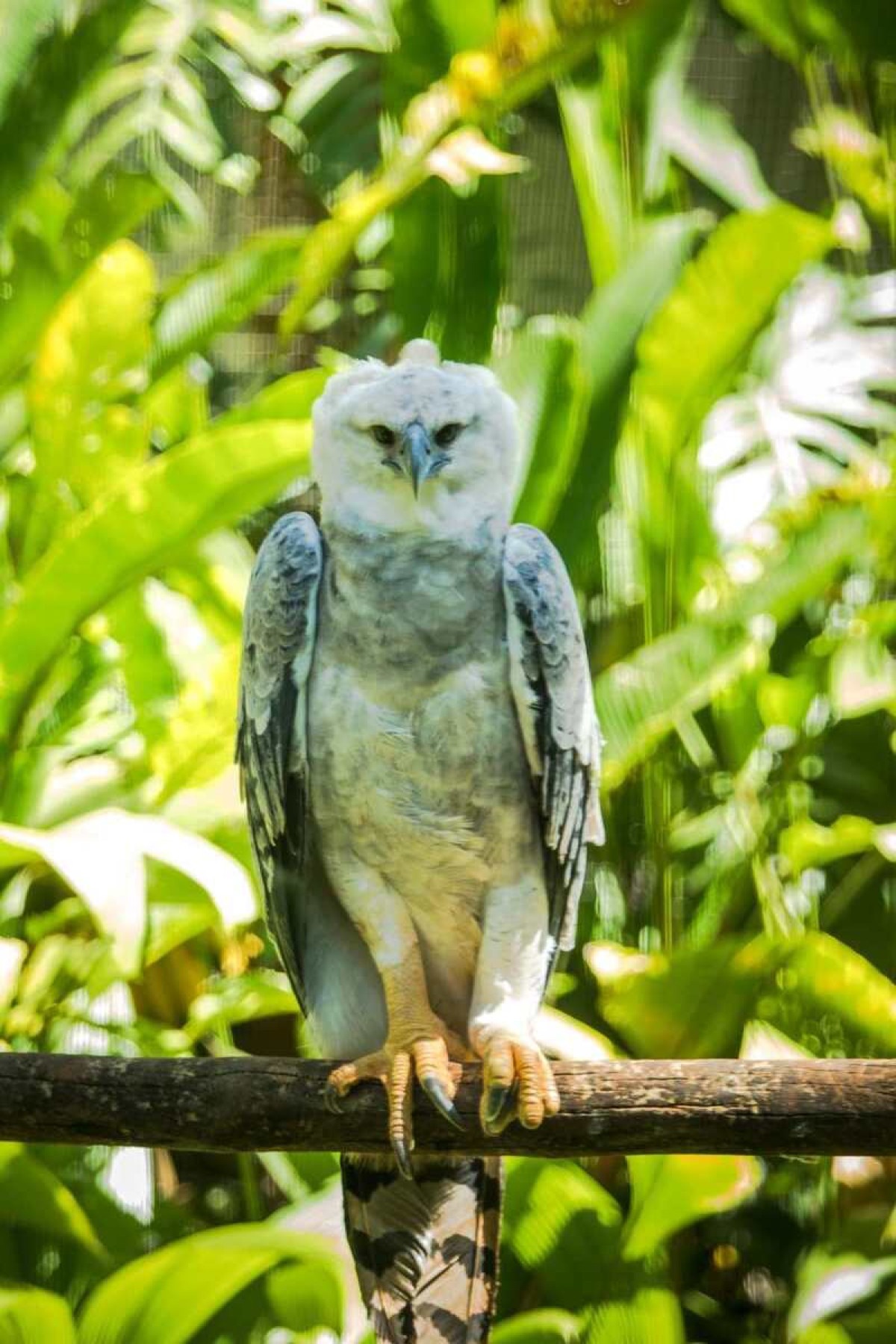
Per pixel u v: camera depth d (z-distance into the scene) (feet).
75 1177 32.81
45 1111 20.48
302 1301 28.81
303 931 24.00
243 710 23.57
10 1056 20.72
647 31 36.22
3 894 32.58
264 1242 26.40
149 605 34.55
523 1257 30.89
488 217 35.37
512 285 42.88
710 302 32.19
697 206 45.68
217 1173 38.34
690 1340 36.70
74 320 32.76
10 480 34.96
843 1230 34.55
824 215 43.93
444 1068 21.13
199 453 27.66
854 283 40.86
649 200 37.35
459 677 22.29
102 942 31.63
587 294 43.19
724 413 38.68
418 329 35.42
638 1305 30.37
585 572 34.22
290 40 40.70
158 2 40.52
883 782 40.01
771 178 45.78
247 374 42.70
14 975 28.71
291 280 36.96
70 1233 29.84
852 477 34.68
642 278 34.09
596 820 24.44
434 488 22.47
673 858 34.86
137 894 26.32
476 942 23.65
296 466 27.99
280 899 23.57
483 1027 22.09
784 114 45.73
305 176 43.14
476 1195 22.81
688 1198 29.48
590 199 36.35
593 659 36.19
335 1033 23.58
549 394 31.86
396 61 35.96
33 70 31.73
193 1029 32.27
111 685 35.73
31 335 33.27
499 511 22.89
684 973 30.17
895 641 37.96
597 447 32.99
